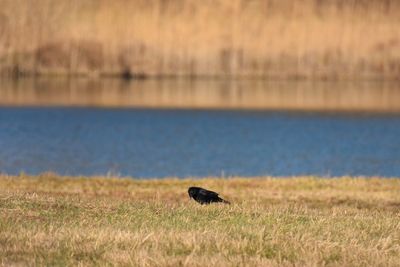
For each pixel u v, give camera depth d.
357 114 94.12
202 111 97.00
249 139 63.00
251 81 196.62
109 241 13.06
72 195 25.33
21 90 135.38
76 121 78.38
